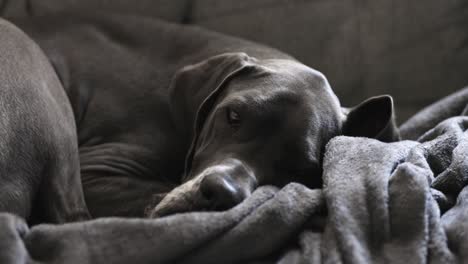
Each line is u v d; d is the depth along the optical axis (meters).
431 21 2.52
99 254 1.16
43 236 1.19
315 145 1.63
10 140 1.54
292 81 1.72
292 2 2.60
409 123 2.11
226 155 1.59
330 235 1.24
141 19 2.26
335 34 2.56
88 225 1.20
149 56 2.13
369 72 2.55
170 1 2.60
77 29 2.21
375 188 1.30
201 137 1.72
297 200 1.32
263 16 2.61
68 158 1.69
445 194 1.47
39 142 1.60
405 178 1.31
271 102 1.64
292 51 2.58
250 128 1.62
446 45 2.51
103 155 1.91
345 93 2.55
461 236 1.24
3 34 1.73
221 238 1.21
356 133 1.78
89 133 1.99
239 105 1.64
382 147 1.47
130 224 1.19
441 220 1.34
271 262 1.24
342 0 2.57
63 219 1.62
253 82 1.72
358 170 1.39
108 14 2.29
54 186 1.63
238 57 1.84
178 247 1.17
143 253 1.16
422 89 2.53
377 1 2.55
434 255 1.19
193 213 1.23
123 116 2.00
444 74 2.52
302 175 1.63
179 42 2.16
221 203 1.39
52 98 1.72
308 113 1.65
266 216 1.24
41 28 2.19
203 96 1.84
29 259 1.15
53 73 1.85
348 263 1.16
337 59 2.55
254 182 1.54
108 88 2.06
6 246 1.12
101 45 2.17
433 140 1.67
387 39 2.54
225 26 2.63
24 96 1.61
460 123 1.80
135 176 1.89
